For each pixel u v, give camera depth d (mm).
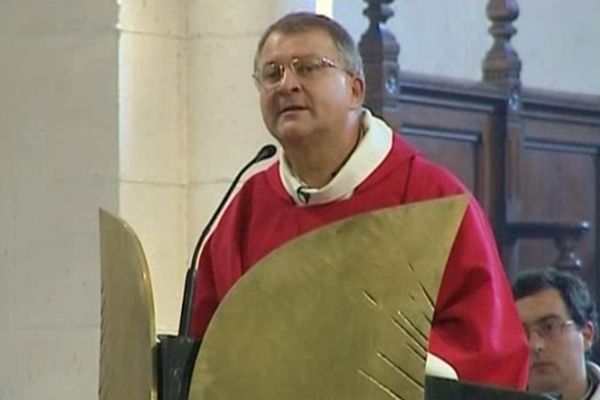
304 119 9781
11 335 14750
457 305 9438
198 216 14383
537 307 12992
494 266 9562
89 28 14469
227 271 10180
